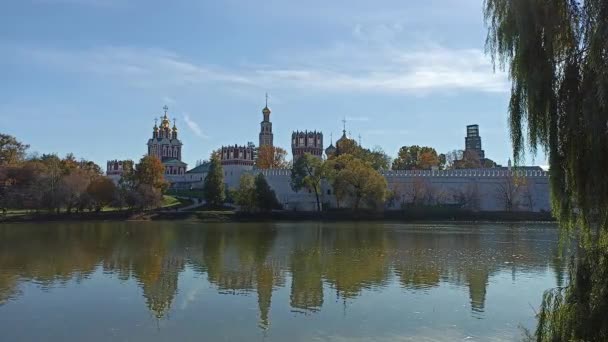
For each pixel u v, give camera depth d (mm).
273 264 43031
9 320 25359
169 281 35188
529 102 16656
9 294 30984
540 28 16688
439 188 123562
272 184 137625
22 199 109812
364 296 30344
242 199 117125
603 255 15875
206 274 38000
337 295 30625
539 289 32469
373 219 112312
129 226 92562
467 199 118938
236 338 22719
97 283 34438
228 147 168125
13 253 50438
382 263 43531
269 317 25750
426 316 25953
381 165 163875
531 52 16781
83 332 23469
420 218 111500
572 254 16859
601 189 15438
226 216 115688
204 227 90125
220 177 131500
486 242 61406
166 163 196750
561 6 16688
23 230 81000
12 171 114562
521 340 22453
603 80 14984
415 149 183250
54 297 30188
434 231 79312
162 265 42500
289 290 32062
